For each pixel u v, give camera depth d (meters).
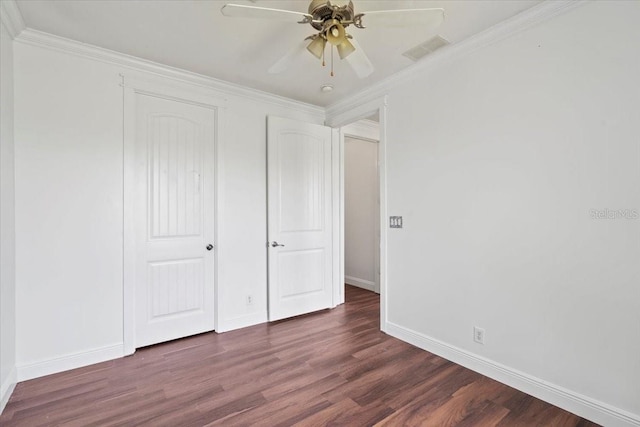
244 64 2.76
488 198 2.28
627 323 1.69
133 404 1.95
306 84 3.18
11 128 2.13
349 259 5.26
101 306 2.51
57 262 2.34
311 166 3.73
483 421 1.80
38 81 2.28
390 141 3.05
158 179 2.83
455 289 2.50
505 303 2.19
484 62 2.30
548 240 1.98
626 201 1.69
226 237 3.17
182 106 2.97
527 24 2.06
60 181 2.35
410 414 1.86
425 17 1.67
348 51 1.94
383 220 3.11
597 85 1.79
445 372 2.35
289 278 3.55
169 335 2.90
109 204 2.55
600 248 1.78
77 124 2.42
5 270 1.98
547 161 1.98
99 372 2.34
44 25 2.18
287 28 2.22
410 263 2.86
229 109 3.20
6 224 2.01
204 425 1.76
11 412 1.87
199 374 2.31
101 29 2.23
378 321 3.45
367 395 2.05
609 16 1.74
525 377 2.08
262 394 2.06
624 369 1.70
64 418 1.82
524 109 2.09
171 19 2.12
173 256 2.92
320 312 3.77
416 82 2.80
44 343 2.29
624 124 1.70
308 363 2.48
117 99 2.59
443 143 2.58
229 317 3.19
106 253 2.53
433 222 2.66
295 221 3.59
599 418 1.77
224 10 1.58
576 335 1.87
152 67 2.73
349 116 3.59
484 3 1.96
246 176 3.31
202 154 3.07
